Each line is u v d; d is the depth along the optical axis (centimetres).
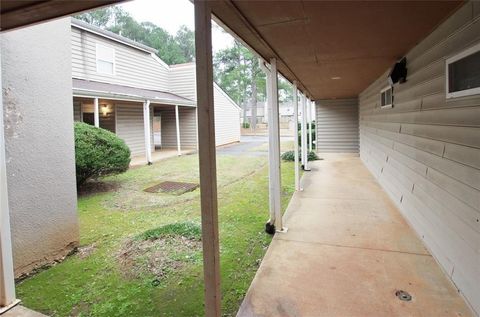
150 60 1247
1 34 255
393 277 259
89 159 566
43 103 294
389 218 407
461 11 229
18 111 272
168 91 1377
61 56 311
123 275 278
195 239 350
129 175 771
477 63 210
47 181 299
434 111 291
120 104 1083
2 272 228
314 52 354
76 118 998
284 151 1228
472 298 214
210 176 190
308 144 1198
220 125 1600
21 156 275
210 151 190
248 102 3994
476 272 209
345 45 328
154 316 220
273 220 373
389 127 511
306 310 219
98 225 412
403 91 410
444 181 267
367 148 818
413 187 366
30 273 283
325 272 270
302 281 257
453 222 248
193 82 1333
